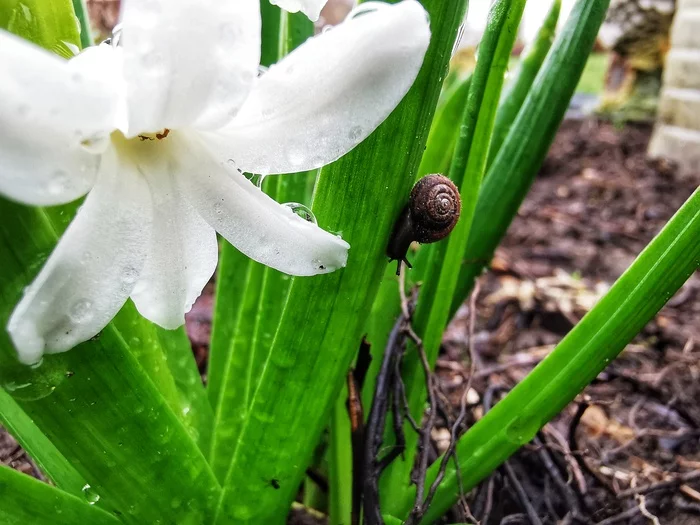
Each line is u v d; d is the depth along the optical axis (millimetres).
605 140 464
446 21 55
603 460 122
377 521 77
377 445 80
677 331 198
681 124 406
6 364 50
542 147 96
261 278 89
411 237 63
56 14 53
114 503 63
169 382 77
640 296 69
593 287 240
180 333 89
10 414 73
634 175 390
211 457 85
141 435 60
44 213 52
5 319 49
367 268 64
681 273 68
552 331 209
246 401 85
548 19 101
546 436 120
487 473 83
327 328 66
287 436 69
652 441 143
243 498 71
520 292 220
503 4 70
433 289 88
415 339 84
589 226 310
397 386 84
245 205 51
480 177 81
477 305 221
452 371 154
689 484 124
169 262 52
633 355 182
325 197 62
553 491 113
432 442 111
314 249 52
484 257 101
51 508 61
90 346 54
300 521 105
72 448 58
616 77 516
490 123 77
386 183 61
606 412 150
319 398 69
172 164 49
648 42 488
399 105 57
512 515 103
